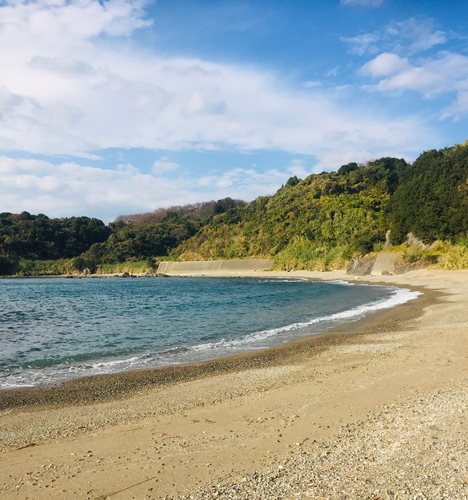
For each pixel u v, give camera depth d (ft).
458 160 237.45
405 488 14.35
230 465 17.44
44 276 428.15
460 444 17.79
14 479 17.02
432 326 57.62
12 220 486.79
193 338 58.95
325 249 305.32
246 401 28.14
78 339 61.16
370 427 21.08
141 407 28.53
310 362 40.47
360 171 430.20
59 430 24.09
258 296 130.82
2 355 50.49
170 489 15.51
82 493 15.53
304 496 14.29
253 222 415.44
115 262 465.06
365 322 66.54
